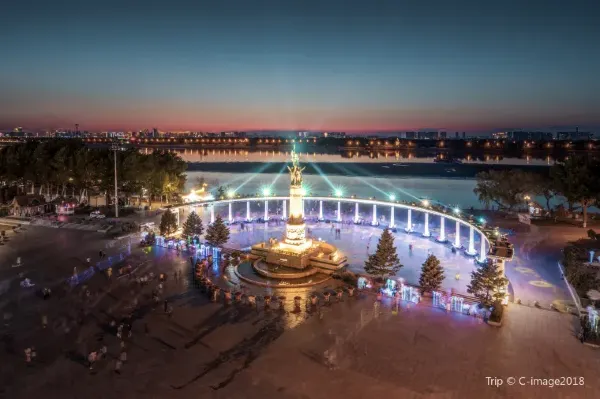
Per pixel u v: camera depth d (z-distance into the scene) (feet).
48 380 143.23
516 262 258.16
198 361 154.71
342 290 217.15
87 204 421.59
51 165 415.85
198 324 181.37
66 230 328.49
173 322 182.91
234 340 168.96
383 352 160.45
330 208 458.09
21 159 430.20
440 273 213.46
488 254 207.00
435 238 326.03
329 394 136.87
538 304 198.59
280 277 233.96
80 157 407.23
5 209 378.53
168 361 154.51
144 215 375.66
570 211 375.25
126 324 180.86
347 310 195.83
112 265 250.78
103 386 140.26
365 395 136.56
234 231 343.67
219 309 195.31
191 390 138.31
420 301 204.74
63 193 439.22
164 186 402.72
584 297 200.13
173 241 289.12
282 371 148.66
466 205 492.95
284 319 186.50
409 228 345.51
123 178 396.57
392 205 357.20
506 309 194.90
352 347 163.84
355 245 304.91
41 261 256.93
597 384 141.69
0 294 209.56
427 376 146.00
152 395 135.74
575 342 166.71
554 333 173.47
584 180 333.21
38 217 361.30
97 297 207.00
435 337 171.12
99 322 182.80
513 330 176.24
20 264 251.60
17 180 454.40
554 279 230.89
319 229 355.56
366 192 600.39
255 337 171.22
